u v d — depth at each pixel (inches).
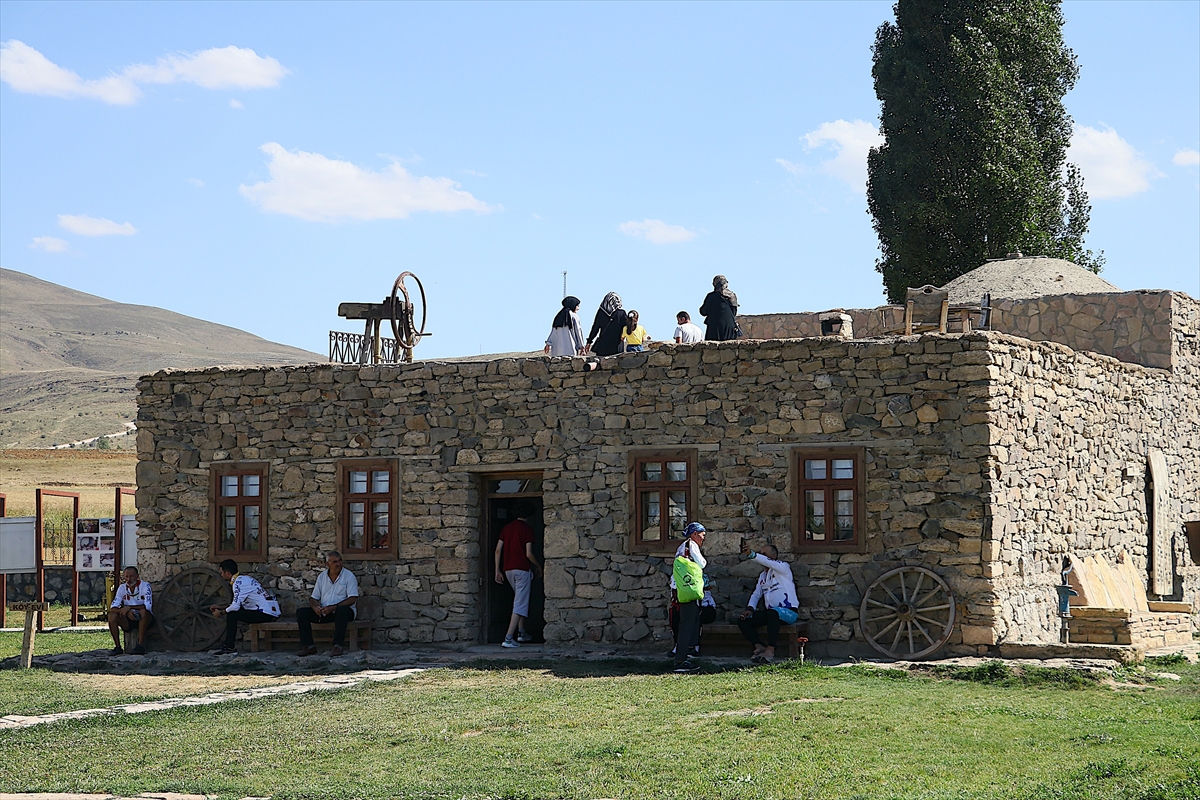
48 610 1044.5
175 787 377.4
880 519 625.6
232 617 701.9
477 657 649.6
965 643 602.5
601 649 662.5
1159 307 834.2
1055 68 1261.1
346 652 687.1
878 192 1280.8
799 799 345.7
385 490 717.9
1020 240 1207.6
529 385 695.1
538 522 766.5
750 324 967.0
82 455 2448.3
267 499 733.3
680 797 350.6
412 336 804.0
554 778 375.9
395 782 377.4
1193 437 861.8
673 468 668.1
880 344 631.8
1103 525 725.9
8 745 450.3
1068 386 693.9
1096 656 579.2
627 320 769.6
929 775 367.9
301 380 735.1
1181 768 357.4
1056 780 354.0
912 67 1224.2
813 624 631.8
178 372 758.5
